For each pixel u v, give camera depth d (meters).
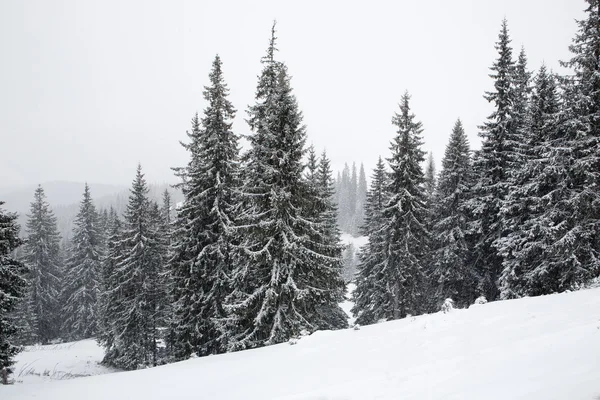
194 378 9.95
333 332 13.53
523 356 6.52
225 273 20.16
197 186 21.03
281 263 17.97
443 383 5.88
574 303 10.73
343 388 6.46
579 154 19.12
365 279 34.69
